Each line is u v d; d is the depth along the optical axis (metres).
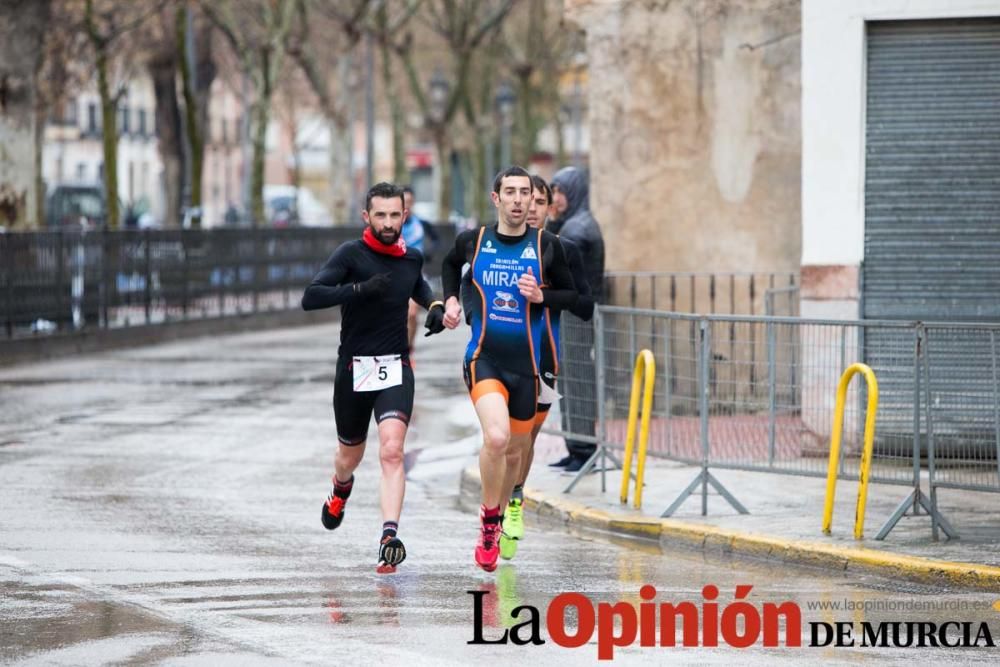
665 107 44.75
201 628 21.62
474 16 140.38
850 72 36.62
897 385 29.48
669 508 30.03
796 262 44.25
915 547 26.98
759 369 30.22
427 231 69.81
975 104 36.44
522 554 27.70
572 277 26.12
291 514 31.02
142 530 29.05
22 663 19.72
